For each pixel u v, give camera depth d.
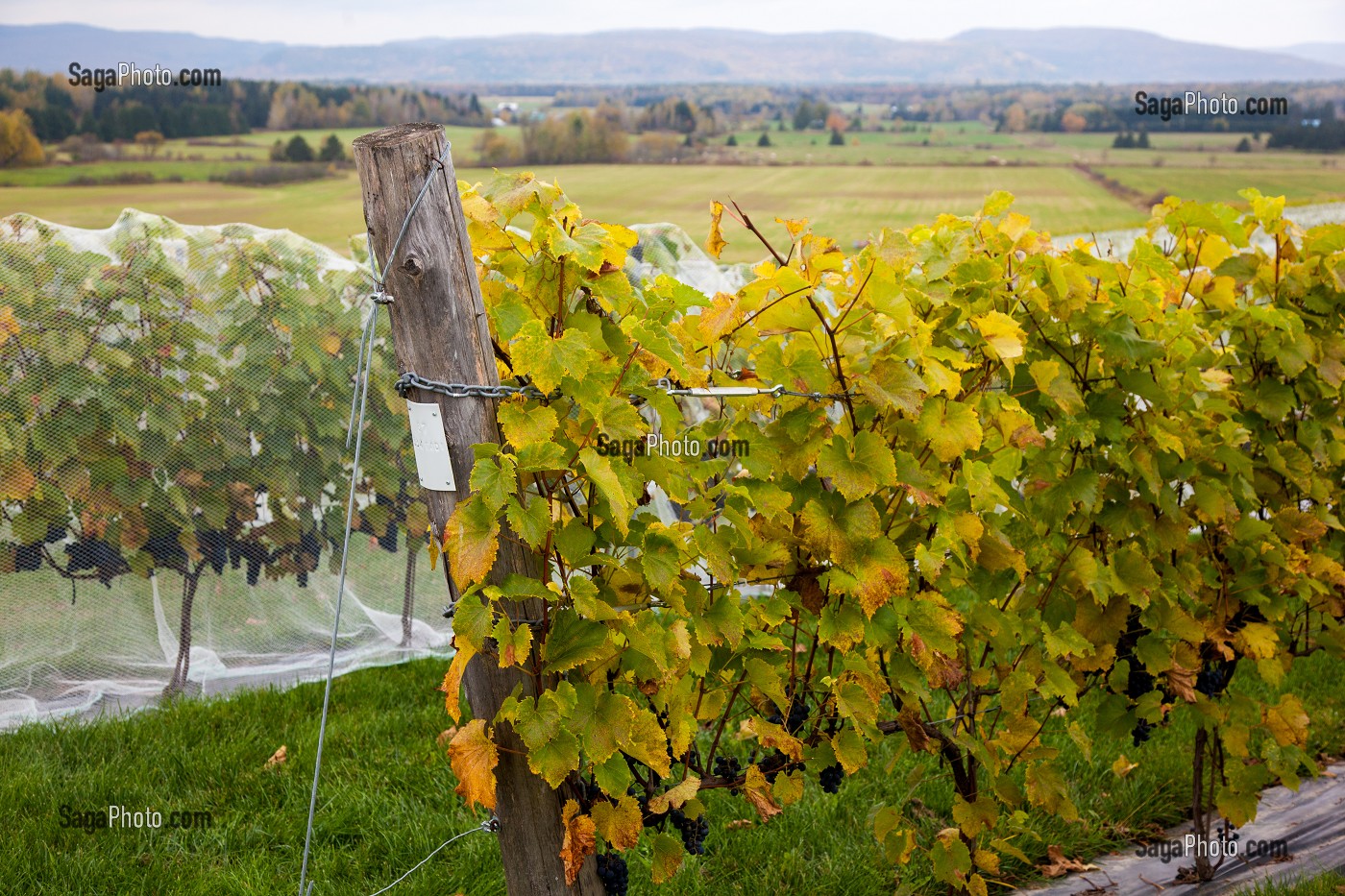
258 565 4.61
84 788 3.56
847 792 3.53
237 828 3.40
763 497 2.18
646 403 2.15
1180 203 3.37
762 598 2.52
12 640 4.22
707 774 2.38
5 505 4.15
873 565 2.22
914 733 2.54
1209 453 3.12
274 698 4.33
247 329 4.44
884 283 2.09
